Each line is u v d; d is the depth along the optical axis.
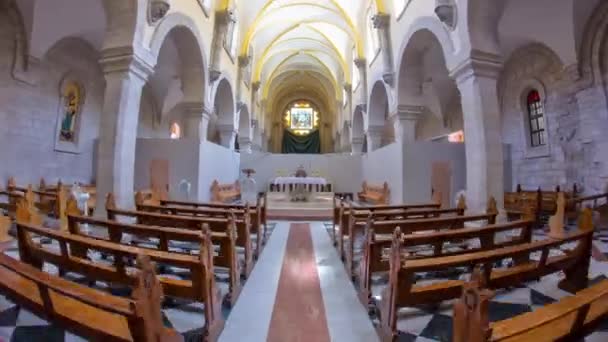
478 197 5.98
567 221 8.07
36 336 2.59
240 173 16.84
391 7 10.95
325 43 20.00
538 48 9.65
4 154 8.28
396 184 9.85
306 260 5.01
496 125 6.04
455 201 9.19
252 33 15.70
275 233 7.08
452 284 2.83
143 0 6.30
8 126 8.37
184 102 10.18
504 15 8.38
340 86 22.66
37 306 2.33
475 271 1.62
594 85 8.09
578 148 8.59
